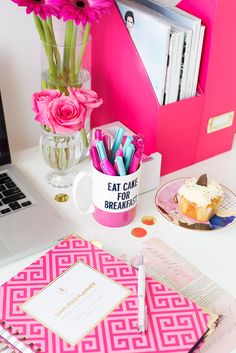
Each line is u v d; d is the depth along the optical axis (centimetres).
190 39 96
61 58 102
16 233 91
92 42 110
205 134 111
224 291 84
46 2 93
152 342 72
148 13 100
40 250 89
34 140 128
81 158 112
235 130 125
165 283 85
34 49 114
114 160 92
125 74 105
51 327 74
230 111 112
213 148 116
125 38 101
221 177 110
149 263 88
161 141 105
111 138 99
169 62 96
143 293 77
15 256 87
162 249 91
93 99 93
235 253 91
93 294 79
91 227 95
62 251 86
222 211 99
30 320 75
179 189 99
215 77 104
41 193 103
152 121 103
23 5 91
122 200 92
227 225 96
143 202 102
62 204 100
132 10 97
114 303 77
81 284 80
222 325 79
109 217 94
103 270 83
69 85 104
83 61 110
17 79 116
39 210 96
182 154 111
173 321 75
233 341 77
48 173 108
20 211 95
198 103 105
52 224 93
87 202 101
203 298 83
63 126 91
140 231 95
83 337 72
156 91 100
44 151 103
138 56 100
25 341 72
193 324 74
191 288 84
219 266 89
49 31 98
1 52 110
